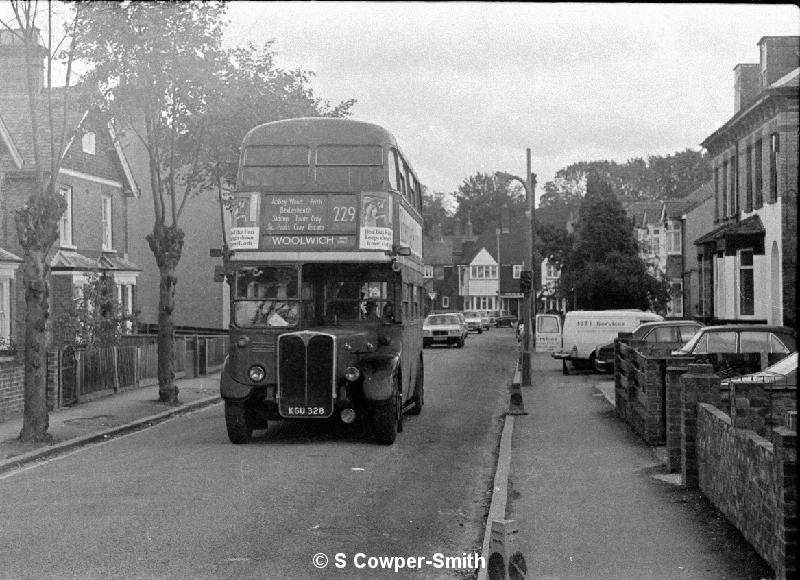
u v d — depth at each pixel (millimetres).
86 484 12609
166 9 20469
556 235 55000
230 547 9070
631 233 50281
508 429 17531
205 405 24719
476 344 58531
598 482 11859
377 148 16734
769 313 33062
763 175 33625
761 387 9594
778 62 36281
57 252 32906
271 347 16109
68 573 8141
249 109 24391
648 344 25500
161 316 23562
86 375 23641
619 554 8336
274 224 16547
